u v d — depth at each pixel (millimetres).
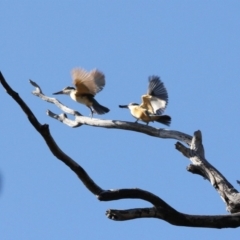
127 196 16000
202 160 19812
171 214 16484
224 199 18984
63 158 15250
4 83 14242
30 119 14641
